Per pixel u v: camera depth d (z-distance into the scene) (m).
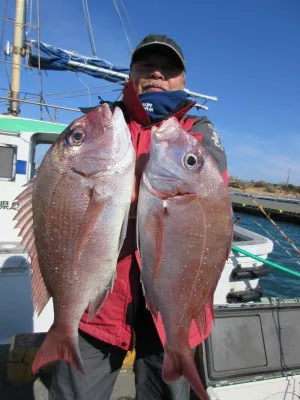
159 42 1.91
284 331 2.90
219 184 1.55
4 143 4.24
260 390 2.59
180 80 2.08
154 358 1.99
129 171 1.55
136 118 1.91
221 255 1.57
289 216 20.86
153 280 1.54
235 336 2.73
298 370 2.76
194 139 1.57
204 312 1.61
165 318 1.57
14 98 5.21
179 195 1.53
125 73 6.77
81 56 6.27
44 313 3.75
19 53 5.56
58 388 1.89
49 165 1.53
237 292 4.40
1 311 3.62
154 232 1.53
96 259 1.51
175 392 1.98
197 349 2.65
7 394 2.80
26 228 1.58
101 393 1.92
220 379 2.56
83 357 1.88
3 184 4.24
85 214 1.50
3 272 3.59
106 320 1.79
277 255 11.91
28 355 2.94
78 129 1.53
